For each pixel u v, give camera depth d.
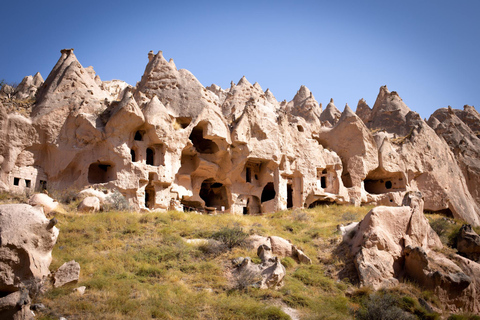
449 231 28.97
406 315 17.81
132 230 23.77
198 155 36.06
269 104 44.19
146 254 20.84
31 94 36.97
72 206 27.22
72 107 32.25
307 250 23.47
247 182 38.31
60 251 20.27
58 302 15.19
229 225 26.44
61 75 34.41
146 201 33.78
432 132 46.88
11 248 14.34
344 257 22.64
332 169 41.00
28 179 30.44
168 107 34.66
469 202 45.12
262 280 18.72
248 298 17.64
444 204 43.31
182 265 20.09
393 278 21.23
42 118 31.30
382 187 44.31
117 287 17.11
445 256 23.70
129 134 31.95
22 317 13.40
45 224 15.20
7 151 29.66
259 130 37.34
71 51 37.00
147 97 35.59
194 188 36.50
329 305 18.20
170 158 33.09
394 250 22.31
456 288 20.78
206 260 20.95
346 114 43.56
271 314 16.39
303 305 17.92
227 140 35.62
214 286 18.50
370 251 21.78
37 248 15.07
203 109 34.69
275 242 22.44
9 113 30.94
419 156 44.78
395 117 52.59
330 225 28.48
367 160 42.12
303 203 38.66
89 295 16.19
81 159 31.45
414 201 24.64
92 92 33.66
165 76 36.62
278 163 37.78
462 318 19.17
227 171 36.75
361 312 17.67
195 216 28.00
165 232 23.89
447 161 46.09
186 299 16.94
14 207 15.20
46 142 31.27
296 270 21.05
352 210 35.81
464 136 51.19
